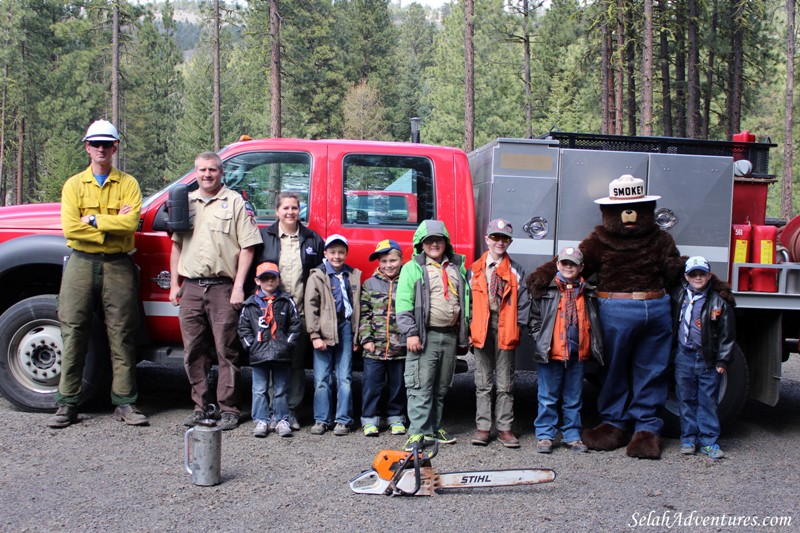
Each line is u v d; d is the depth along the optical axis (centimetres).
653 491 471
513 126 3778
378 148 610
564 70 4031
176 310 603
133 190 576
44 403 594
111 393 619
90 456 503
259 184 609
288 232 579
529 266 592
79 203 564
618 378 574
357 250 601
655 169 596
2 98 4816
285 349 557
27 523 391
